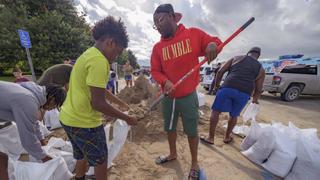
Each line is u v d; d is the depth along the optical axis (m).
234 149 3.14
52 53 17.06
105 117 3.05
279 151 2.47
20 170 1.76
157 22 2.11
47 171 1.80
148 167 2.58
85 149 1.66
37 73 18.80
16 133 2.37
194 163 2.37
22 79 4.75
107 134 2.38
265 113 6.07
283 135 2.63
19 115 1.47
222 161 2.76
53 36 17.33
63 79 2.90
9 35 16.36
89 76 1.38
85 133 1.59
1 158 1.76
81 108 1.54
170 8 2.09
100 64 1.39
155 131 3.60
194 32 2.18
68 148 2.57
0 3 18.03
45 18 17.41
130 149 3.03
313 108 7.14
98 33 1.50
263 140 2.66
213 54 1.96
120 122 2.42
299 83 8.72
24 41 5.05
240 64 3.10
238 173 2.49
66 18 20.97
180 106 2.26
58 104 1.82
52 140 2.54
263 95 10.27
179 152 2.98
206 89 12.50
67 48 18.12
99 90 1.39
